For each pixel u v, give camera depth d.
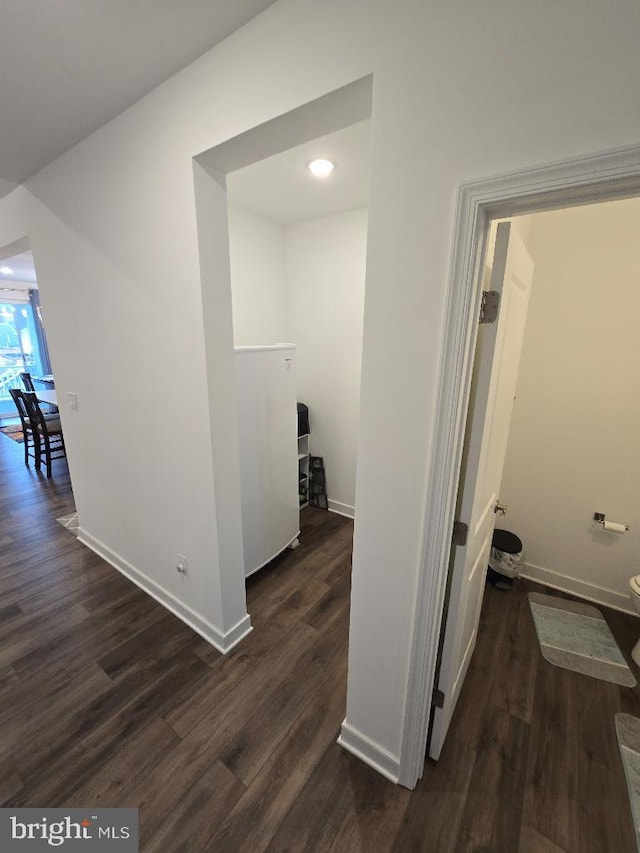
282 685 1.76
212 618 1.99
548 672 1.86
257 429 2.37
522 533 2.60
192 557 2.00
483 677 1.83
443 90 0.88
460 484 1.34
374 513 1.22
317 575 2.62
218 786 1.36
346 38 0.99
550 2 0.74
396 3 0.90
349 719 1.47
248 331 3.15
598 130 0.74
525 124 0.80
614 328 2.13
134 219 1.70
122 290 1.88
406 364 1.05
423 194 0.94
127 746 1.49
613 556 2.31
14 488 4.00
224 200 1.57
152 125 1.52
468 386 1.07
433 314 0.98
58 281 2.28
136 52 1.29
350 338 3.16
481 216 0.92
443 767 1.43
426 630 1.20
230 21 1.16
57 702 1.67
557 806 1.31
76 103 1.56
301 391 3.57
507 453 2.56
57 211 2.12
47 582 2.49
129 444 2.17
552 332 2.29
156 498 2.11
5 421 6.94
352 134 1.78
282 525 2.74
